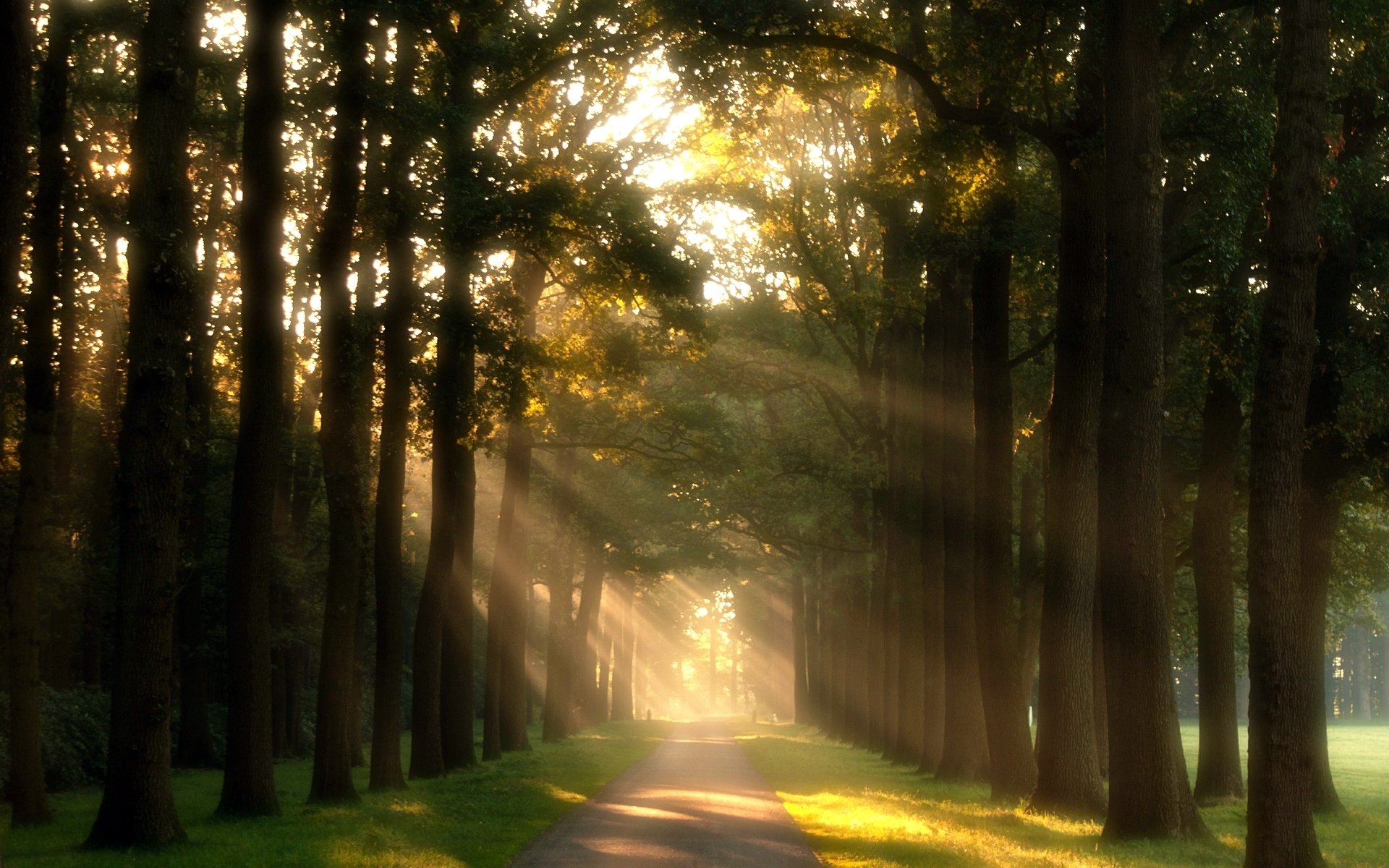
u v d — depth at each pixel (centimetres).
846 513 4262
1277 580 1256
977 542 2388
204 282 2733
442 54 2406
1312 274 1280
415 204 2281
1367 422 2056
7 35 1062
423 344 2525
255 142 1903
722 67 2009
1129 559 1612
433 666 2800
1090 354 1975
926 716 3156
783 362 3678
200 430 2412
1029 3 1834
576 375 2716
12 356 2348
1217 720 2434
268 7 1905
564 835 1698
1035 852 1423
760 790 2562
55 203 1933
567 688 4788
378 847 1502
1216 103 1881
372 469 2423
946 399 2917
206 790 2648
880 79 2062
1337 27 1848
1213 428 2420
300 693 4278
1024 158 2391
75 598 3244
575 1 2288
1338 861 1530
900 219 3025
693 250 2519
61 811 2195
